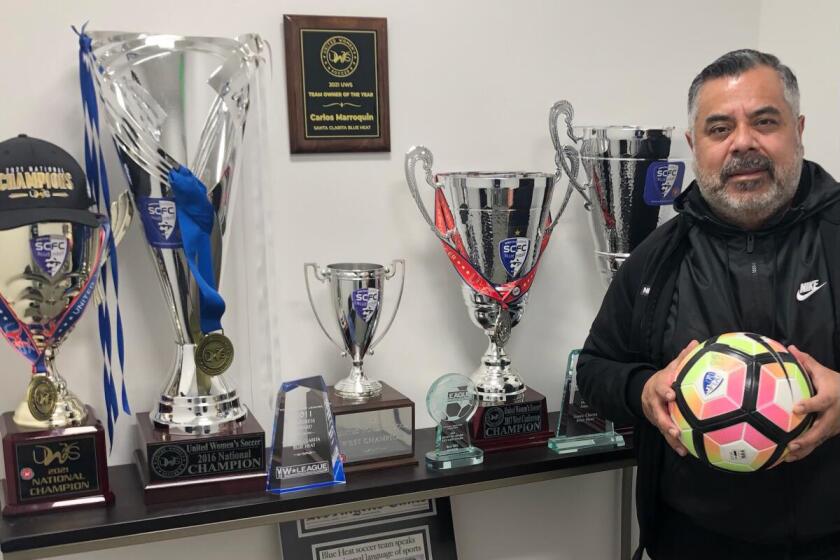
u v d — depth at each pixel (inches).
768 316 45.3
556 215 60.6
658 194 56.8
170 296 48.1
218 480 47.1
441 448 52.5
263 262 54.3
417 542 60.3
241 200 53.2
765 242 45.9
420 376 60.4
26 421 44.9
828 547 45.9
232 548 57.0
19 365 49.9
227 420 48.5
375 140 56.1
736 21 67.5
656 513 51.4
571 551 68.1
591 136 57.1
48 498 44.5
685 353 43.5
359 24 54.5
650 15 64.0
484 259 54.5
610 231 58.6
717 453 40.5
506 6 59.1
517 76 60.1
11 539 41.1
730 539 47.6
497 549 65.3
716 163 45.1
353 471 51.3
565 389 55.9
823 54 63.3
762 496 44.6
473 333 61.6
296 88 53.5
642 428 50.2
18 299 43.3
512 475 52.9
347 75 54.7
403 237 58.3
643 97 64.7
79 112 49.3
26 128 48.5
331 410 50.1
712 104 45.2
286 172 54.5
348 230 56.6
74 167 44.4
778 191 44.0
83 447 44.8
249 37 47.4
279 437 48.1
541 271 63.0
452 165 59.2
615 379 48.9
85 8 48.7
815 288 44.4
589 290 64.9
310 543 57.6
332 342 56.4
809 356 41.9
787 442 39.4
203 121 45.3
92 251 44.6
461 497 63.5
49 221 42.2
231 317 54.5
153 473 45.8
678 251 49.1
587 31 62.0
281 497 47.0
